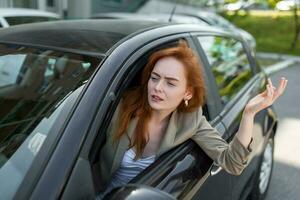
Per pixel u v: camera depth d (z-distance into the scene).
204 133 2.26
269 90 2.07
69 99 1.85
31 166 1.60
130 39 2.21
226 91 3.08
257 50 17.14
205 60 2.82
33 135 1.76
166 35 2.45
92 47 2.12
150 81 2.02
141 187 1.59
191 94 2.11
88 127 1.73
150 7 16.56
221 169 2.50
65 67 2.06
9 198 1.52
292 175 4.93
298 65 14.54
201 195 2.25
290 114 7.73
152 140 2.16
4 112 2.02
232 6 17.45
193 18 12.02
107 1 16.50
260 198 4.05
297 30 17.61
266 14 23.08
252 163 3.38
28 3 11.40
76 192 1.57
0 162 1.70
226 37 3.59
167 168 2.08
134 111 2.08
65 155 1.61
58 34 2.35
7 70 2.27
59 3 12.83
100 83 1.88
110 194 1.60
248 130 2.10
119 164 2.09
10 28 2.57
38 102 1.99
